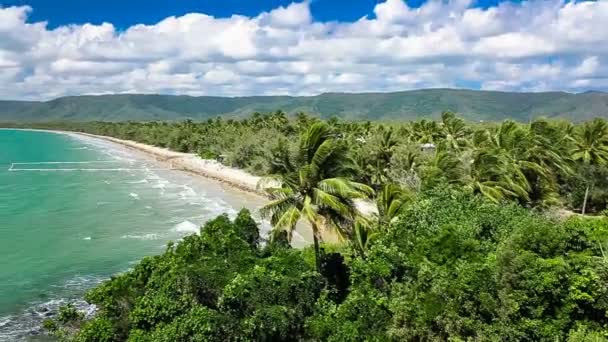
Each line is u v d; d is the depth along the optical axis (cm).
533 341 1908
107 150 19675
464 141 7988
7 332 3266
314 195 2864
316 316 2452
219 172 11450
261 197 8525
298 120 13525
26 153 17638
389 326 2266
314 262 3175
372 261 2580
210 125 17875
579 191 6212
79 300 3819
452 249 2455
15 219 6594
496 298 2014
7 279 4269
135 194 8762
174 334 2253
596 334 1834
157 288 2672
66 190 9150
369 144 7294
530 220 2642
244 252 2898
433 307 2102
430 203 3061
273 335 2344
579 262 2023
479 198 3431
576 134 7012
